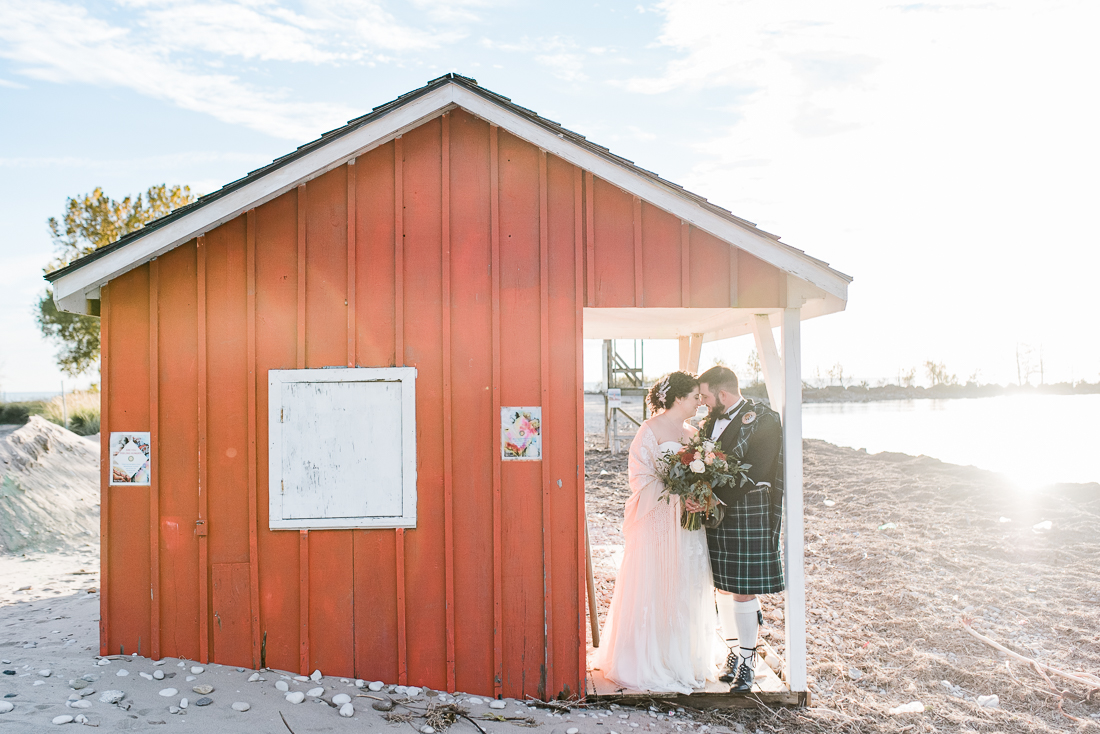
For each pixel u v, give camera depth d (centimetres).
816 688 442
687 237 417
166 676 376
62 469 956
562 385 412
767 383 439
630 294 415
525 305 413
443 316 409
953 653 501
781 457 421
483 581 406
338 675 402
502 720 372
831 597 619
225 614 399
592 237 414
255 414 402
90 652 407
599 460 1380
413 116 392
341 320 409
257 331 405
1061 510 868
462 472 407
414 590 404
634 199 417
